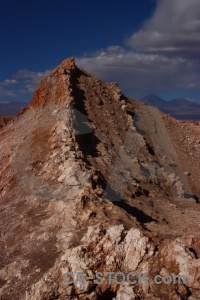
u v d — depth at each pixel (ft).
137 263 52.11
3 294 53.83
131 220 71.56
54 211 77.20
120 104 162.40
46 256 61.16
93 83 162.71
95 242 54.95
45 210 79.87
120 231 55.06
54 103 140.87
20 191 95.55
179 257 50.96
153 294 47.91
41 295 49.44
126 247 53.67
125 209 83.41
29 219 76.38
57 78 152.56
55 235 66.03
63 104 129.70
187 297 47.83
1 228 76.95
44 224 72.49
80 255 52.70
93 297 49.16
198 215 95.81
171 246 52.75
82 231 65.41
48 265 58.65
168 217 93.04
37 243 65.41
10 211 84.69
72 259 52.26
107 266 51.83
